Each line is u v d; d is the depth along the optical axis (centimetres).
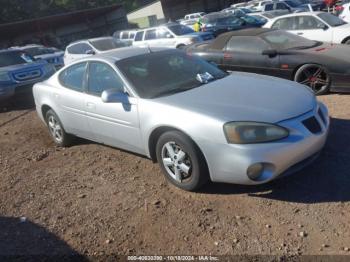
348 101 693
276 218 372
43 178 536
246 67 857
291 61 778
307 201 391
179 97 450
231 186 436
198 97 443
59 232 400
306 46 816
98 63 532
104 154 584
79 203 452
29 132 783
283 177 423
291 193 408
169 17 5291
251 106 411
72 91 569
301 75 775
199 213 397
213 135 393
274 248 333
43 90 629
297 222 362
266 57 817
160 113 437
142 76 493
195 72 518
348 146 491
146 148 472
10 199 489
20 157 638
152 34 1806
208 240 355
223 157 392
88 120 546
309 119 407
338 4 2311
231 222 376
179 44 1692
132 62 513
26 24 3756
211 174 409
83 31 4384
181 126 414
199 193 433
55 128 640
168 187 456
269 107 407
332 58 736
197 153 412
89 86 543
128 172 511
